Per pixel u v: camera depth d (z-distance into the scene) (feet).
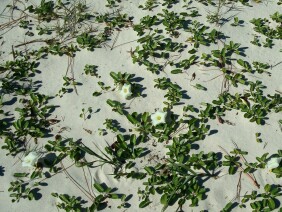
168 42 3.45
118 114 3.06
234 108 3.05
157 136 2.88
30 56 3.48
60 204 2.62
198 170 2.72
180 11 3.78
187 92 3.18
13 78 3.31
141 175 2.71
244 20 3.70
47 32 3.66
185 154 2.80
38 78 3.32
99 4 3.88
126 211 2.58
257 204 2.54
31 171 2.78
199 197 2.58
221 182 2.68
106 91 3.21
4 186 2.71
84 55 3.47
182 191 2.60
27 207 2.62
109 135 2.95
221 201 2.60
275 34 3.56
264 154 2.75
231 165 2.74
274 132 2.93
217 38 3.55
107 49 3.51
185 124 2.98
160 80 3.21
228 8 3.81
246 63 3.35
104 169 2.77
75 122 3.03
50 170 2.76
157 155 2.82
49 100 3.17
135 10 3.82
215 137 2.91
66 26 3.66
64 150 2.84
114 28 3.67
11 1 3.91
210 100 3.12
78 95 3.19
